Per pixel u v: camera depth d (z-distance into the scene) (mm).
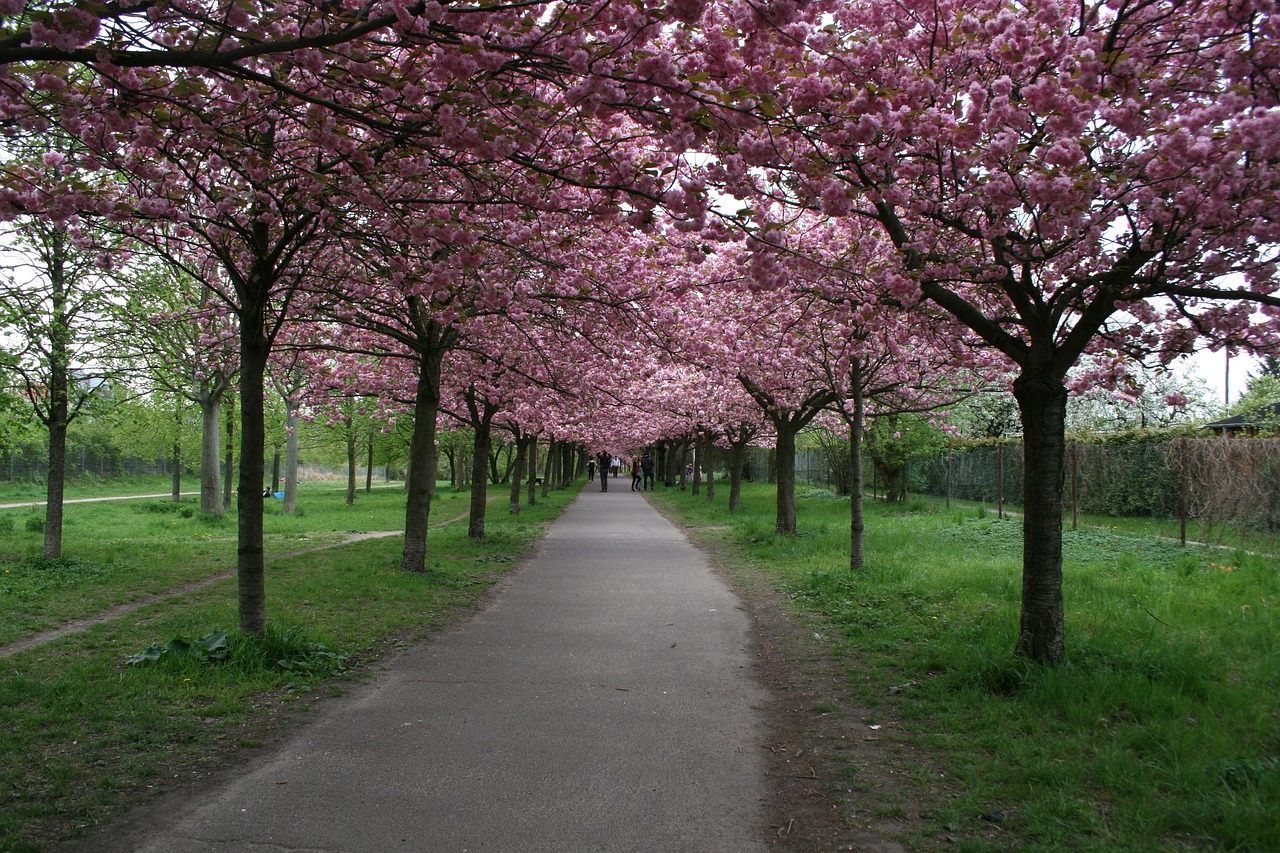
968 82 5043
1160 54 4637
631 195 4457
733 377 14039
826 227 9945
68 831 3328
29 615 7660
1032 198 4449
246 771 4023
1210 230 4836
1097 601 7691
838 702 5195
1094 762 3867
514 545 14711
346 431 30188
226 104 4828
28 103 3820
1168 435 16016
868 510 22734
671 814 3561
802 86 4164
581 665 6211
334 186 5305
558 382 13242
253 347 6320
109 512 23750
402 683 5691
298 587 9320
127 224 6387
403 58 5062
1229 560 10102
